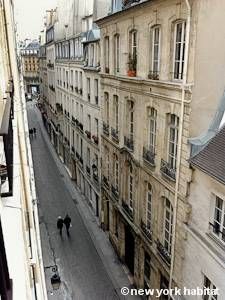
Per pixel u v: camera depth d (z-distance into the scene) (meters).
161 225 14.69
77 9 28.58
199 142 11.15
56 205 27.53
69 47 32.31
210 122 11.33
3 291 2.50
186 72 11.18
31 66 87.38
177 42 12.31
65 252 20.86
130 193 18.20
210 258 10.73
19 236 3.34
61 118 39.16
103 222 23.33
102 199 23.12
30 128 55.12
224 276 10.02
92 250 21.16
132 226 17.47
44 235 22.72
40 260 11.07
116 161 19.81
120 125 18.20
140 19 14.52
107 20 17.98
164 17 12.58
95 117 24.33
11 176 4.00
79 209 26.88
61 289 17.50
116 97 18.80
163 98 13.16
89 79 25.27
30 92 89.19
